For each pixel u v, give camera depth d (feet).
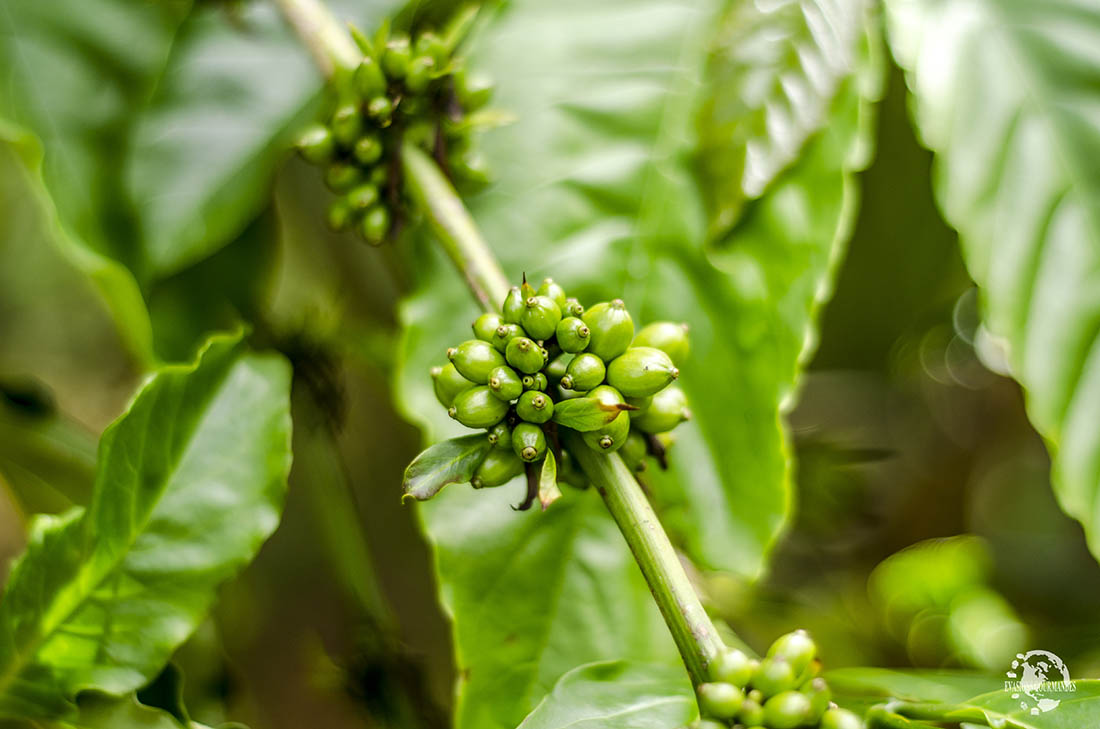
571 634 1.54
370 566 1.80
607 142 1.63
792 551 2.57
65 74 1.72
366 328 1.97
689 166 1.61
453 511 1.56
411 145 1.52
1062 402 1.53
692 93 1.63
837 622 2.52
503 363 1.36
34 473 1.77
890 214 2.06
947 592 2.99
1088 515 1.52
